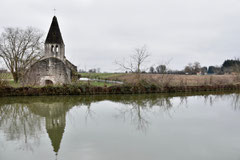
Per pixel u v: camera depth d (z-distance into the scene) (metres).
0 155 7.75
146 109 17.55
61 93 25.22
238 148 8.55
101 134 10.32
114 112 16.06
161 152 8.07
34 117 14.10
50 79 28.70
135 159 7.42
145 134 10.37
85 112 15.90
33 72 28.08
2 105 18.70
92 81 38.16
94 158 7.47
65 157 7.54
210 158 7.57
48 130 10.97
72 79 32.06
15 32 32.22
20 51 32.84
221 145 8.89
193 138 9.79
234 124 12.47
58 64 28.94
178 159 7.46
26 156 7.64
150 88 28.97
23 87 24.17
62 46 30.12
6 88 23.58
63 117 14.14
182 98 25.00
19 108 17.38
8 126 11.77
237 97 26.58
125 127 11.67
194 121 13.20
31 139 9.52
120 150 8.23
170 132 10.76
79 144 8.86
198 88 32.75
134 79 30.73
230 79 40.22
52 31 29.70
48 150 8.19
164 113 15.86
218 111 16.69
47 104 19.45
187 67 86.31
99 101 21.80
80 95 25.81
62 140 9.38
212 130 11.16
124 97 25.03
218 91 33.69
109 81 39.03
